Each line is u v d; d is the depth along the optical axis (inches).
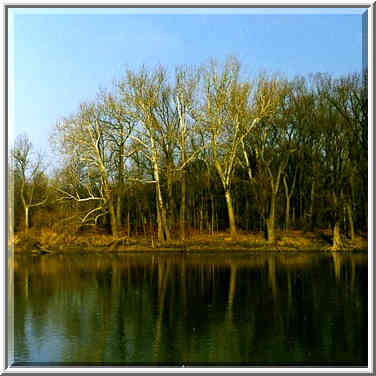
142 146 2069.4
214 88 2049.7
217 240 2062.0
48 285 1182.9
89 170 2092.8
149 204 2260.1
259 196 2102.6
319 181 2050.9
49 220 2095.2
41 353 661.3
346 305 933.2
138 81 1999.3
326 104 1955.0
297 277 1268.5
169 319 838.5
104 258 1786.4
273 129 2111.2
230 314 869.8
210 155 2224.4
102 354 656.4
